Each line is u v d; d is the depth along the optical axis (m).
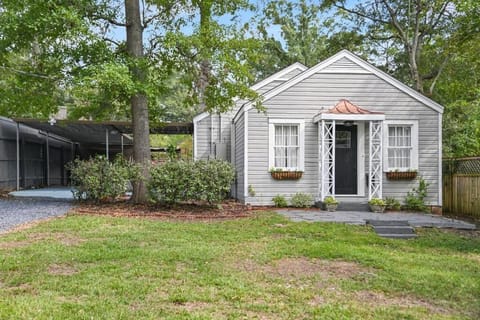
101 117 13.68
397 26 18.14
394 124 11.57
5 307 3.52
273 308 3.70
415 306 3.95
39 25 9.92
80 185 11.08
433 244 7.07
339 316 3.54
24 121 14.77
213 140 15.13
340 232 7.73
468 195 10.80
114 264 5.02
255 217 9.27
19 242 6.21
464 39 11.52
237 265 5.21
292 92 11.49
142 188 10.95
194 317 3.41
